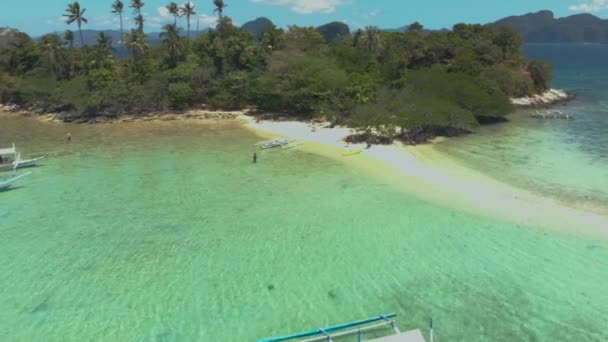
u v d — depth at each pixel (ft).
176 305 72.69
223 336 65.87
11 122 229.25
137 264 84.58
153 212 107.96
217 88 250.37
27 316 70.08
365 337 64.95
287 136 183.11
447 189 119.03
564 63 654.53
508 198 111.65
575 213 101.91
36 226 100.48
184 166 143.84
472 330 66.13
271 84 223.92
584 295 73.15
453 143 167.22
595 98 293.64
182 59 284.41
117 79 250.57
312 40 292.81
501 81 262.88
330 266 83.56
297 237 94.68
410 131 172.55
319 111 207.92
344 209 108.06
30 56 301.22
